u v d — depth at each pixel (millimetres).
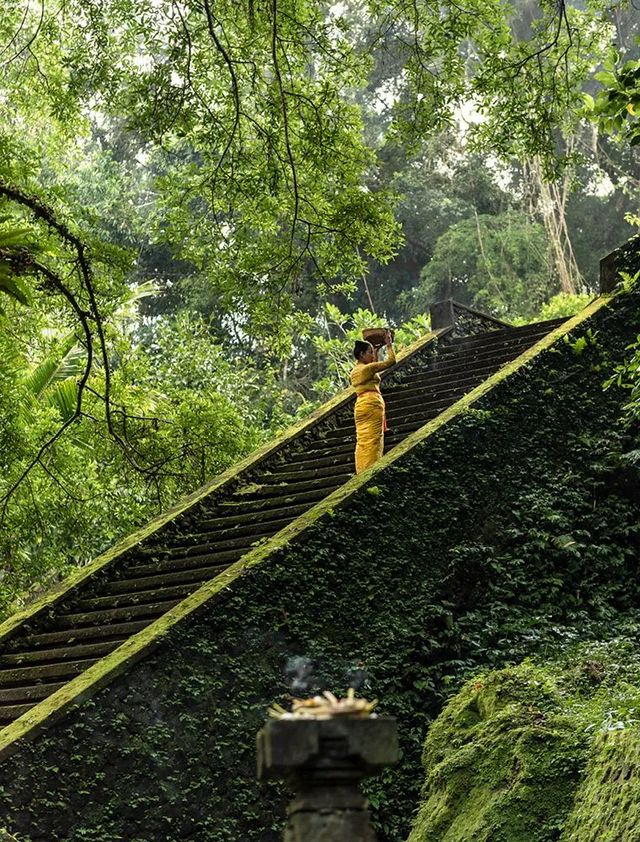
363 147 13336
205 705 9062
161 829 8516
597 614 11430
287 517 11531
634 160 34812
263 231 13664
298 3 13266
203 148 13781
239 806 8891
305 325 14133
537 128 12781
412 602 10641
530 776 7301
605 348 13742
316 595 10094
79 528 14914
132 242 29219
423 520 11164
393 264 34656
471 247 32469
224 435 15266
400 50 13539
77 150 18406
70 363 16141
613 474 12500
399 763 9617
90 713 8547
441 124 13250
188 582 10680
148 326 29672
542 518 11906
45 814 8117
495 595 11242
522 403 12656
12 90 15711
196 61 13078
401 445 11688
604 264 14859
